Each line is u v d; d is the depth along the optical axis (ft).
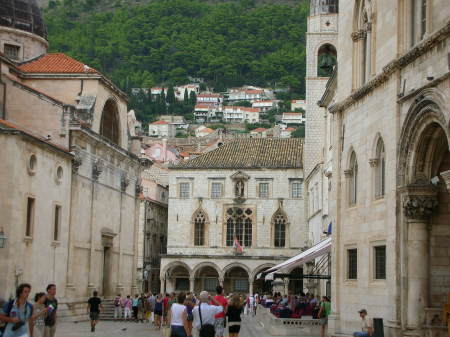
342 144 124.36
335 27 284.82
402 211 95.40
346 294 118.42
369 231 108.17
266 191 336.90
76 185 195.31
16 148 154.81
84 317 200.23
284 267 165.17
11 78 191.72
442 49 84.38
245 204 336.70
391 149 99.04
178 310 79.92
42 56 232.12
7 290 151.74
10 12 227.61
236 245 329.31
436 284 93.45
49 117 192.54
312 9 287.89
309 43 288.51
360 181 113.60
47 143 171.63
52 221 178.70
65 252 188.24
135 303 208.95
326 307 132.46
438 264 93.71
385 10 104.22
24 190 160.15
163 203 377.09
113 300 221.05
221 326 92.68
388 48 102.42
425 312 92.32
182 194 341.62
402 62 95.66
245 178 336.90
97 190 213.87
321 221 240.12
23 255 160.04
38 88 217.97
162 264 333.42
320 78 291.58
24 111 193.06
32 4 234.58
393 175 97.91
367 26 114.83
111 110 239.71
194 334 139.54
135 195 256.32
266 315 171.01
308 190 301.84
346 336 115.03
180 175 342.23
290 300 171.42
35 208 166.91
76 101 213.87
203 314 82.48
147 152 507.30
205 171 340.80
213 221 337.93
